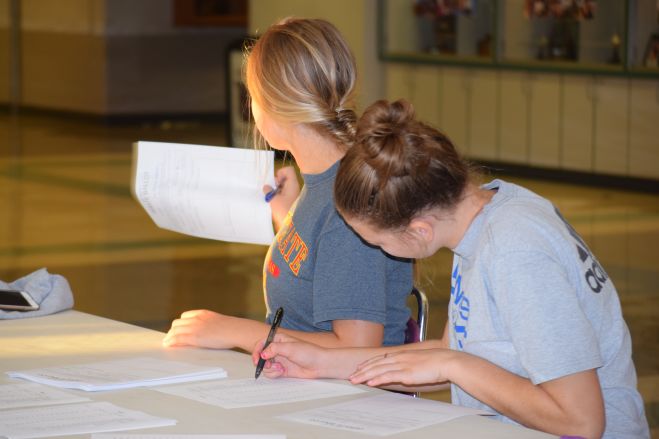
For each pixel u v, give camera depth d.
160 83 16.48
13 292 3.00
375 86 12.38
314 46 2.51
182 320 2.68
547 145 11.13
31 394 2.21
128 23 16.14
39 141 14.44
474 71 11.64
